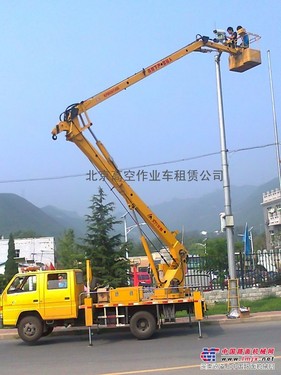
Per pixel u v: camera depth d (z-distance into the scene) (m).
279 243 61.38
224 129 19.17
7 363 11.64
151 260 16.39
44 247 76.25
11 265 56.72
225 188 18.95
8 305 14.85
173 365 9.95
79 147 16.41
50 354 12.75
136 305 14.80
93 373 9.64
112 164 16.61
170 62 18.14
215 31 19.06
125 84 17.28
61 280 14.99
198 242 47.22
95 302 15.11
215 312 19.41
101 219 26.80
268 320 17.42
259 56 19.16
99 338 15.53
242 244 42.50
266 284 23.25
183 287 15.72
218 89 19.28
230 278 18.27
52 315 14.75
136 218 16.62
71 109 16.36
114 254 26.19
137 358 11.16
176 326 17.11
